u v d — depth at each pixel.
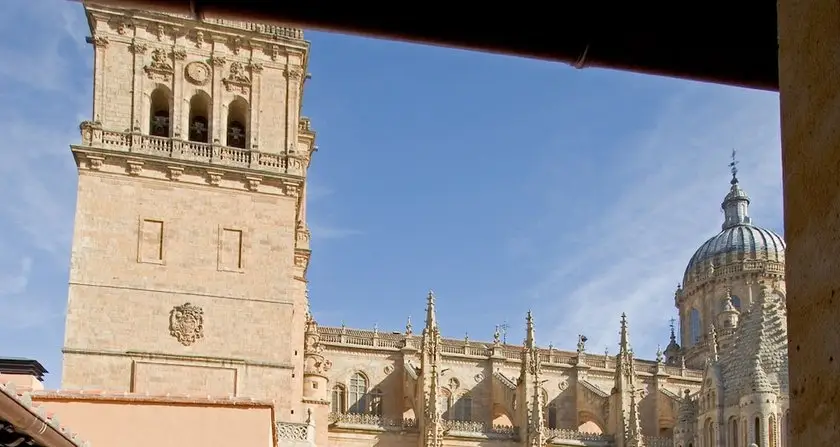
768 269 117.75
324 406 72.00
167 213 58.25
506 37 6.18
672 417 100.06
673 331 127.19
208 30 61.56
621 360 91.94
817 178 4.63
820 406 4.45
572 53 6.32
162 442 35.31
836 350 4.37
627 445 88.62
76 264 56.28
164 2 5.94
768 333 88.75
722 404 88.12
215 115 60.78
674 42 6.25
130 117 59.19
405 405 90.12
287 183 60.22
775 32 6.13
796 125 4.84
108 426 35.03
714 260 120.94
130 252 57.19
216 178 59.31
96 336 55.44
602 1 5.92
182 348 56.56
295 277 68.62
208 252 58.31
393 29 6.10
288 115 62.09
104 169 57.84
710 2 5.95
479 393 95.25
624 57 6.37
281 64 62.78
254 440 35.97
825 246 4.52
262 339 57.81
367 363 91.75
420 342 93.44
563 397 98.88
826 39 4.64
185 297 57.31
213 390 56.28
